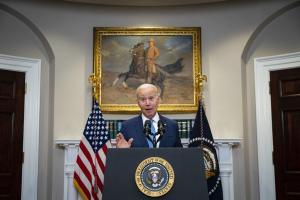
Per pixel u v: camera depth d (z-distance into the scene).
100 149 4.01
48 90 4.60
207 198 1.67
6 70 4.34
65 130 4.49
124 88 4.65
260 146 4.41
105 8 4.79
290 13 4.43
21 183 4.29
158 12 4.80
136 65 4.69
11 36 4.43
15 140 4.31
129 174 1.72
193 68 4.68
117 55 4.69
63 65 4.59
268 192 4.29
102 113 4.60
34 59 4.54
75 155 4.35
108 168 1.74
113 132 4.46
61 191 4.37
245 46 4.56
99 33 4.68
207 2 4.67
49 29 4.57
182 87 4.66
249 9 4.59
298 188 4.14
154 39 4.73
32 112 4.45
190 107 4.61
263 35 4.57
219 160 4.37
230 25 4.66
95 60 4.63
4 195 4.18
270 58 4.46
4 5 4.33
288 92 4.34
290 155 4.25
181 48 4.72
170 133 2.54
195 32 4.71
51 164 4.39
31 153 4.38
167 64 4.70
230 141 4.34
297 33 4.36
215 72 4.65
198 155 1.75
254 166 4.44
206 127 4.22
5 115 4.30
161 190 1.68
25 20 4.49
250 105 4.57
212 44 4.71
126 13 4.80
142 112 2.59
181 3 4.69
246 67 4.64
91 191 3.95
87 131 4.07
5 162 4.23
